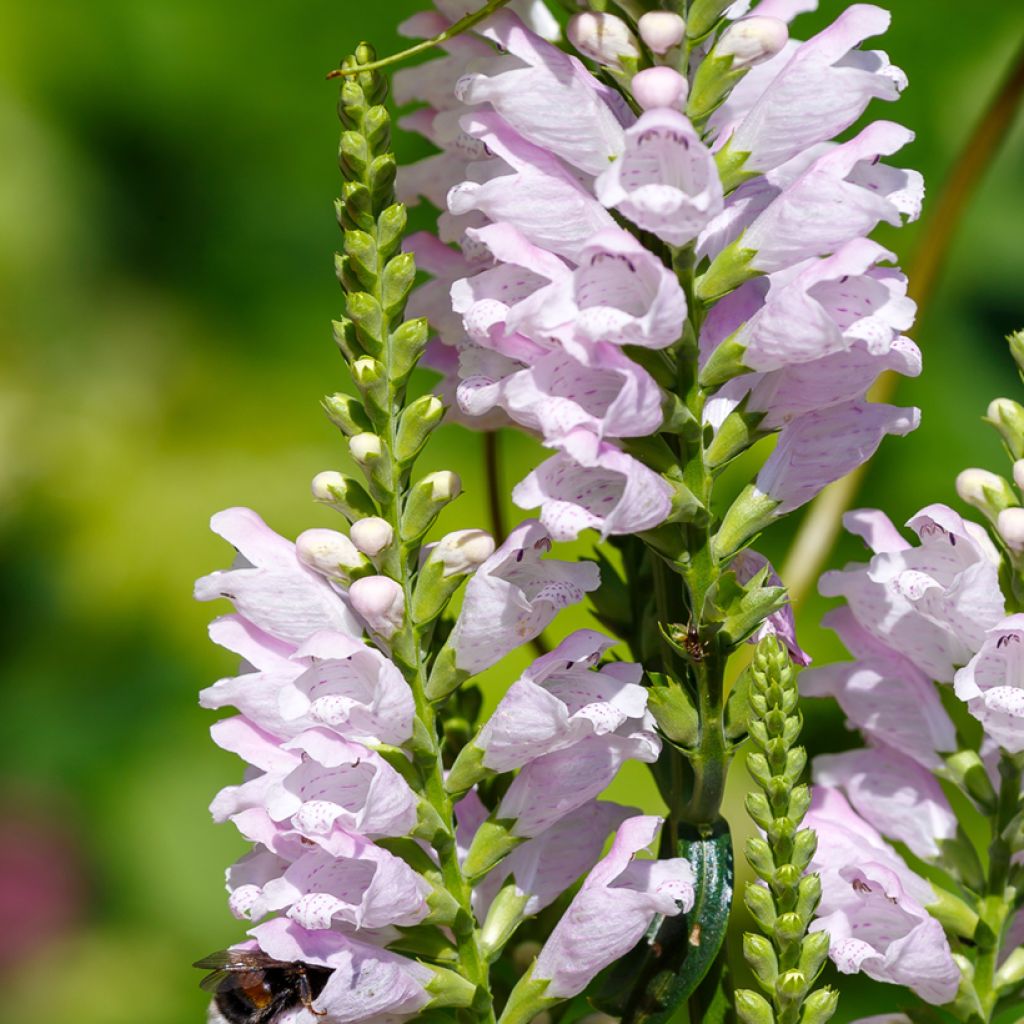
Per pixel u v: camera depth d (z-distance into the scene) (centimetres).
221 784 136
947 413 134
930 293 98
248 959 92
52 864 133
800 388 88
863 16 88
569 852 90
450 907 89
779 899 88
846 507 97
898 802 92
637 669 88
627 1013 89
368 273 89
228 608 142
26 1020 130
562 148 88
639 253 86
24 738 138
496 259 89
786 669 88
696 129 88
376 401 89
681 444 88
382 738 88
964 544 90
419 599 89
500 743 88
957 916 91
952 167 98
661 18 87
